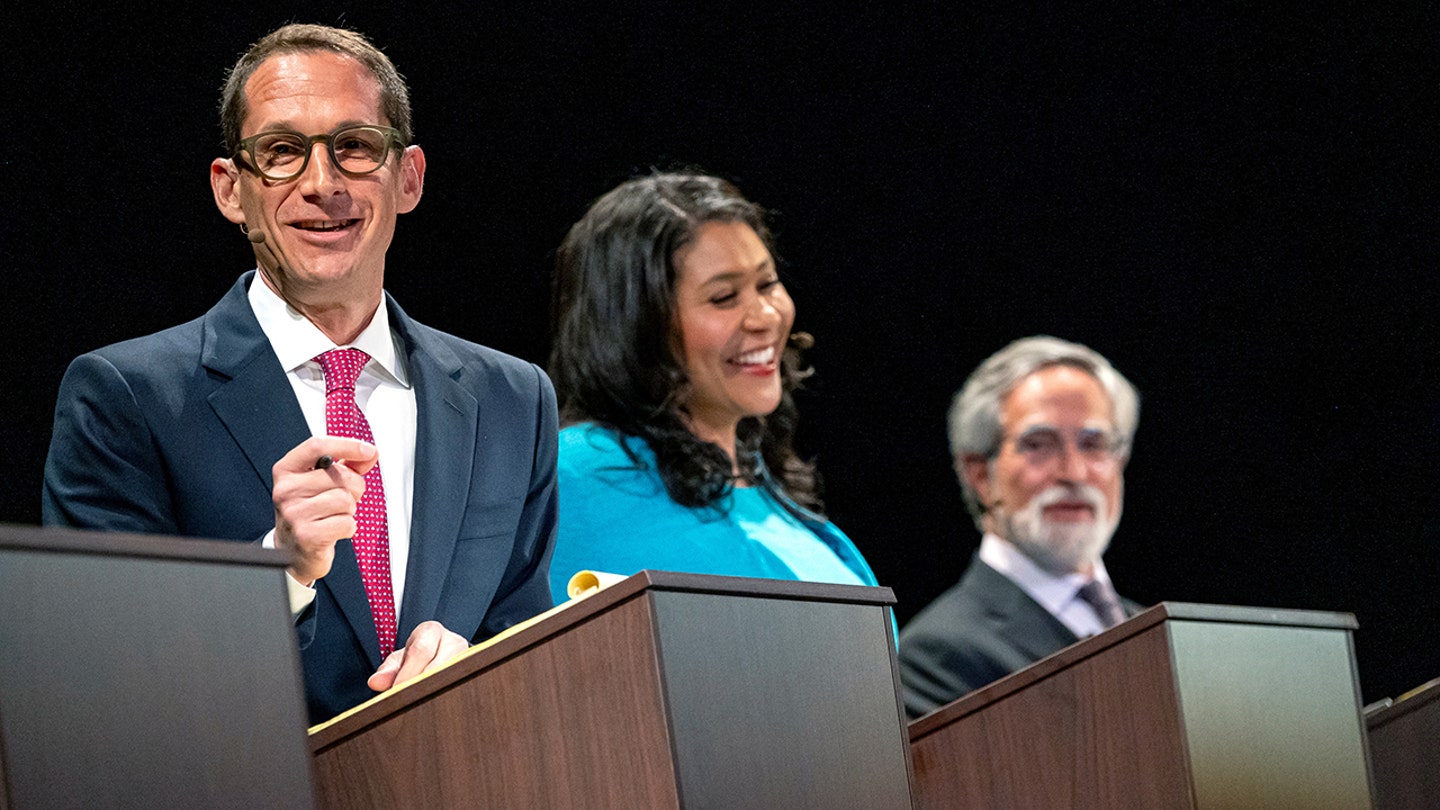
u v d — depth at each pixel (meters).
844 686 3.66
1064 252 10.21
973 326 10.01
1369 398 10.35
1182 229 10.31
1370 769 5.21
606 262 6.26
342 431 4.45
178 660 2.84
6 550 2.64
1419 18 10.53
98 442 4.21
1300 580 10.21
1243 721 4.89
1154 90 10.36
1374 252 10.41
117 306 7.30
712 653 3.31
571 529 5.92
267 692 2.99
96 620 2.73
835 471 9.81
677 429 6.09
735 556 5.92
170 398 4.31
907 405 9.90
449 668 3.38
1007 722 4.99
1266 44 10.45
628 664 3.22
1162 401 10.27
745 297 6.24
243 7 7.64
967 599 7.73
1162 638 4.79
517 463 4.68
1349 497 10.29
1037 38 10.23
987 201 10.11
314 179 4.39
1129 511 10.20
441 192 8.56
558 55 8.90
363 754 3.43
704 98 9.44
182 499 4.26
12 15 7.25
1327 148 10.44
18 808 2.55
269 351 4.45
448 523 4.45
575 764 3.26
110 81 7.38
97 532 2.80
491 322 8.56
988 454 7.90
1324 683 5.17
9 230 7.16
